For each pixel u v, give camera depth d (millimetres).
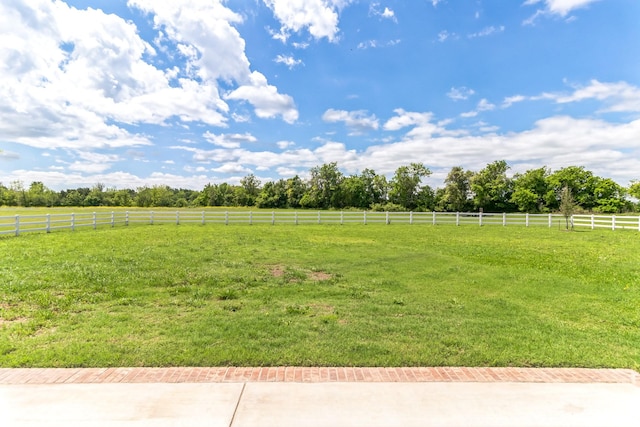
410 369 3982
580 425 2965
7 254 11039
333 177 69625
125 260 10328
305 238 16828
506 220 28062
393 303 6645
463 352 4449
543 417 3070
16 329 5047
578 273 9477
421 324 5473
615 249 13945
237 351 4348
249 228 22125
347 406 3174
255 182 83000
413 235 18734
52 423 2859
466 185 64875
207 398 3275
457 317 5875
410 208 65812
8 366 3912
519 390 3521
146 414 3002
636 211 52625
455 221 28609
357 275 9047
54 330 5078
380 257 11648
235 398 3283
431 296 7188
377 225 25234
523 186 60500
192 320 5551
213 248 13109
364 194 69312
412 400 3297
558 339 4957
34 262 9805
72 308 6070
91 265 9508
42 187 75688
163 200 77500
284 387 3500
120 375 3729
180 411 3053
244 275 8758
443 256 12000
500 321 5695
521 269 9938
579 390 3543
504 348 4590
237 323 5395
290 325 5336
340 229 21906
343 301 6738
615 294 7496
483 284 8242
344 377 3754
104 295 6883
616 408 3223
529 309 6426
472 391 3486
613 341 4938
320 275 9031
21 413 2992
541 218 30516
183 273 8766
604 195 54094
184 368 3922
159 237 16500
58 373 3760
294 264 10305
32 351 4297
